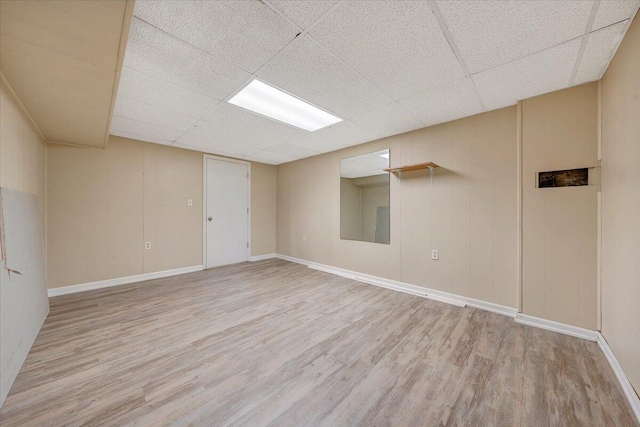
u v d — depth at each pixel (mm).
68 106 2062
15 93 1830
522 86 2143
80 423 1249
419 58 1760
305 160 4887
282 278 3934
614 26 1437
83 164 3277
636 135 1400
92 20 1152
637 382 1361
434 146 3068
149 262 3842
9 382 1466
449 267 2953
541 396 1444
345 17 1391
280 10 1337
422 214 3186
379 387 1524
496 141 2613
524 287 2381
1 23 1140
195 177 4363
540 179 2303
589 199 2086
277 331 2223
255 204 5254
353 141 3760
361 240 3902
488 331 2213
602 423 1269
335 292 3275
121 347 1946
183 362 1765
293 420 1286
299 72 1927
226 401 1409
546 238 2273
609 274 1826
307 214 4855
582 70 1898
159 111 2625
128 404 1379
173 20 1387
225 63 1801
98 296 3072
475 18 1396
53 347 1936
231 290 3340
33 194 2408
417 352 1893
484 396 1448
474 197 2762
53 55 1405
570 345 1979
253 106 2545
